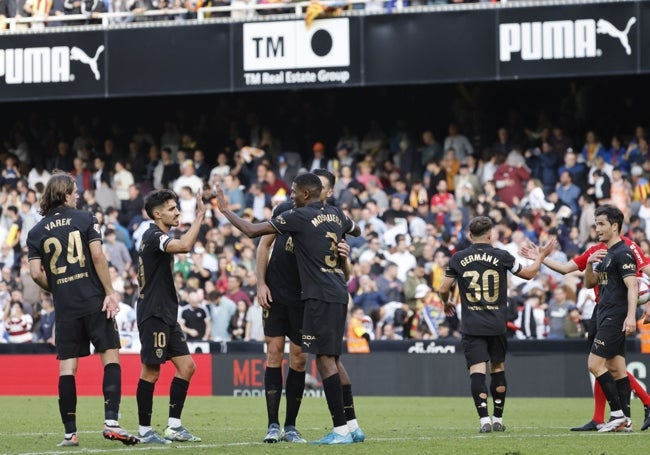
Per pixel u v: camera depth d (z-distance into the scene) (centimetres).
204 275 5841
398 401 4841
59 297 2589
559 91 6750
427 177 6184
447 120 6931
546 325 5269
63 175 2648
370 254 5694
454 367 5191
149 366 2717
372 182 6184
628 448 2508
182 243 2636
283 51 5994
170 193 2744
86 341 2631
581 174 5950
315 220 2553
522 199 5991
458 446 2553
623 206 5759
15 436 3005
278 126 7031
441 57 5856
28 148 7112
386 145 6612
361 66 5928
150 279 2708
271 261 2712
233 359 5381
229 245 5900
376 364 5272
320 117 7031
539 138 6406
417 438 2781
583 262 3014
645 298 3002
